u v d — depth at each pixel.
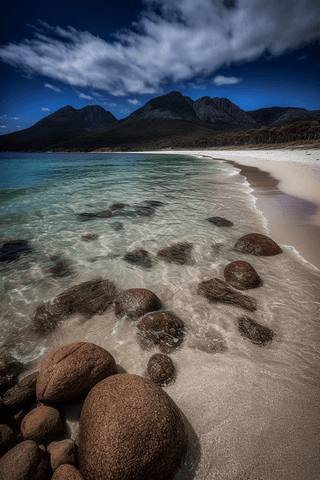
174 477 1.43
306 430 1.71
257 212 7.15
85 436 1.48
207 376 2.18
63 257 4.84
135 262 4.57
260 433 1.70
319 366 2.25
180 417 1.68
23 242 5.57
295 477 1.45
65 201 9.29
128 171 20.06
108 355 2.15
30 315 3.17
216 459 1.55
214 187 11.45
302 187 10.05
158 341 2.62
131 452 1.35
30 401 1.94
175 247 5.13
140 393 1.62
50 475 1.42
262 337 2.61
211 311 3.11
